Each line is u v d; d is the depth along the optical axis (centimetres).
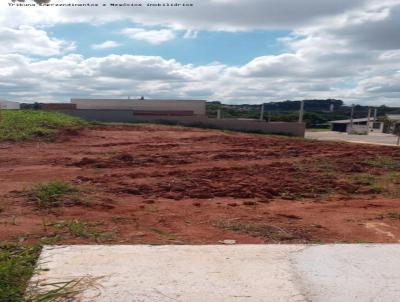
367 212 650
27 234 440
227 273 350
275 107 7375
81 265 356
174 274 346
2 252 366
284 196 765
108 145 1388
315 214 627
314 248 413
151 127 2105
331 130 6353
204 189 767
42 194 608
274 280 341
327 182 891
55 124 1659
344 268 367
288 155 1245
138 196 705
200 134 1839
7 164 991
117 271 347
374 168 1077
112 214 559
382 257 393
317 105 8288
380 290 329
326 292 324
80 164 1009
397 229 546
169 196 711
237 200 712
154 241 445
